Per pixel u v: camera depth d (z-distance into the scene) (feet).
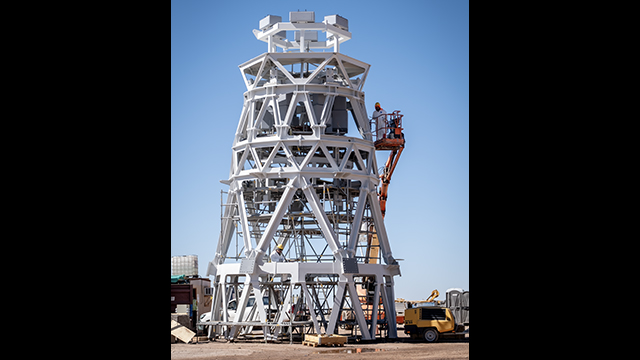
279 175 158.20
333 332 151.94
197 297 199.82
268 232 154.71
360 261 169.48
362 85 172.45
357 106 169.37
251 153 163.22
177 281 203.41
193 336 153.99
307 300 147.84
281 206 155.63
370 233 179.11
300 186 156.66
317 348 133.28
